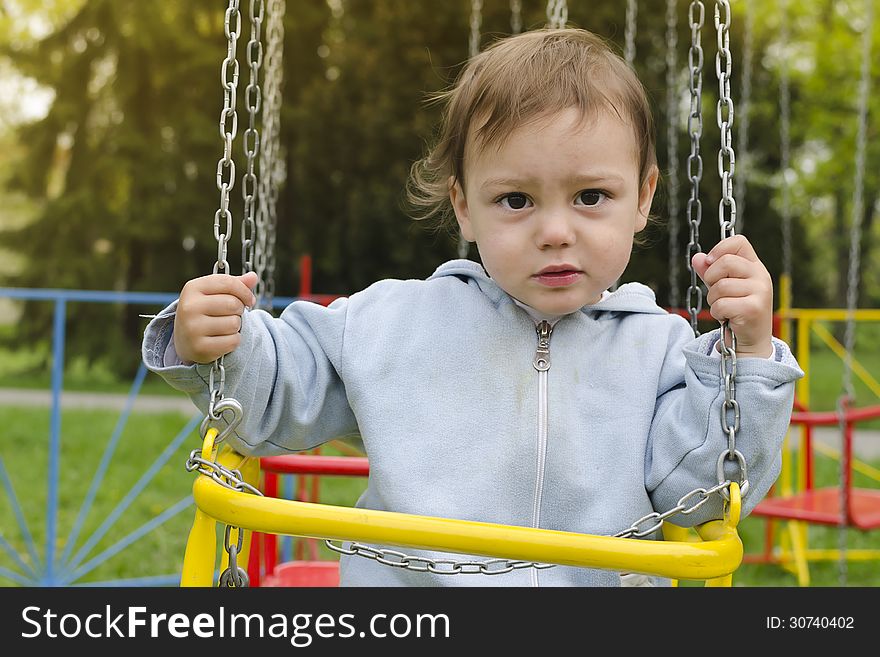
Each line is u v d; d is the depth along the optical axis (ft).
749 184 35.09
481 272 5.17
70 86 38.06
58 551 14.39
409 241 34.91
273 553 8.02
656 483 4.61
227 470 4.05
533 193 4.44
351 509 3.82
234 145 36.63
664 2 31.96
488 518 4.71
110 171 37.17
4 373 38.63
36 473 19.53
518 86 4.50
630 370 4.94
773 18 38.96
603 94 4.52
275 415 4.73
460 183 4.88
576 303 4.47
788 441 15.42
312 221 37.60
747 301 4.06
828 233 48.49
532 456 4.76
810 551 14.49
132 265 38.60
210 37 38.86
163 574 13.32
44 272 37.70
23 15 42.93
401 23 34.88
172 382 4.35
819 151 42.27
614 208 4.48
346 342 4.99
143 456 21.76
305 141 36.40
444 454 4.77
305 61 38.52
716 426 4.30
